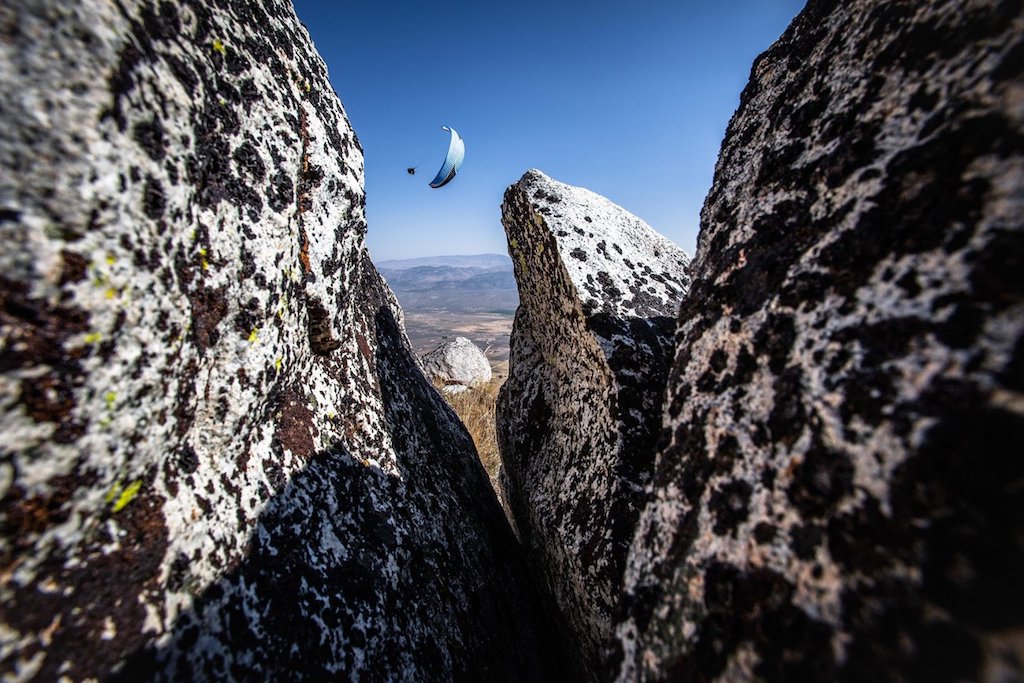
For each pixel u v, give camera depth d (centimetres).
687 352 128
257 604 136
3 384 79
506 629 237
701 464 106
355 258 213
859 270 90
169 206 111
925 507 66
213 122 134
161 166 108
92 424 94
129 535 112
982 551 60
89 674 97
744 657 79
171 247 113
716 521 95
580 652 217
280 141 158
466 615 212
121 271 96
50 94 83
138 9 104
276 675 129
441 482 266
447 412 380
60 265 84
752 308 111
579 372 257
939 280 76
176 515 125
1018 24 78
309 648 140
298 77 176
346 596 160
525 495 275
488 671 206
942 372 70
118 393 98
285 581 146
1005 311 67
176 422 124
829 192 105
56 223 84
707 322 124
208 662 118
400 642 168
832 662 68
